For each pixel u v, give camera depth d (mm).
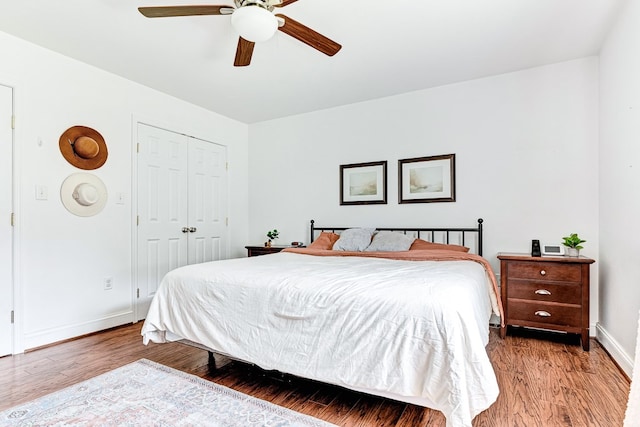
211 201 4238
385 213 3770
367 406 1761
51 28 2404
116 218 3178
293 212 4410
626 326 2143
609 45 2492
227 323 1967
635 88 2010
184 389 1922
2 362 2332
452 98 3414
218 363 2314
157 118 3568
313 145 4262
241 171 4703
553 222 2984
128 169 3283
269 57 2836
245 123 4766
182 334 2125
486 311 2117
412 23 2344
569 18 2295
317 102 3941
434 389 1383
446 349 1381
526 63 2979
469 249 3213
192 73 3150
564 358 2365
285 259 2879
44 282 2662
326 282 1839
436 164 3482
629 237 2104
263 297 1885
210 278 2107
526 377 2061
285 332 1776
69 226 2824
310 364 1665
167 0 2088
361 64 2975
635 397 882
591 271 2830
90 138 2947
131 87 3314
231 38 2539
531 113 3078
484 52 2773
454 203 3398
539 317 2707
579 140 2898
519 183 3121
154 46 2658
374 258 2984
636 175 1997
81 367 2242
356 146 3957
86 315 2934
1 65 2453
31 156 2605
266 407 1737
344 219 4035
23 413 1672
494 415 1646
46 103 2693
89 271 2961
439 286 1664
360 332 1562
